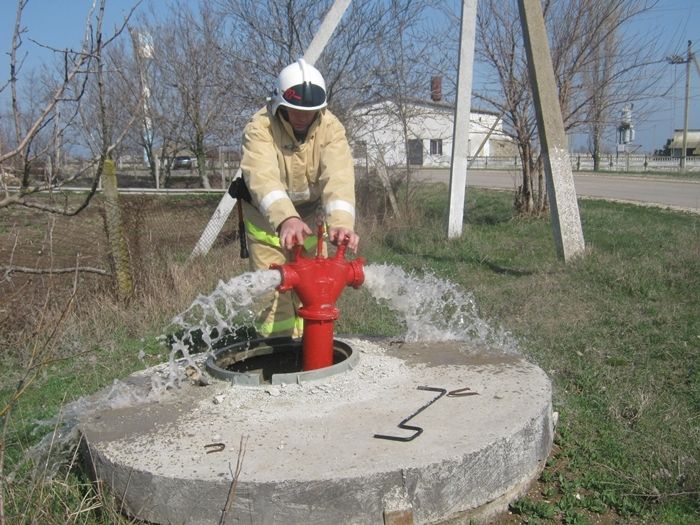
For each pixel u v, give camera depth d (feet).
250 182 12.53
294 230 11.41
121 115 59.77
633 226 39.42
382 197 44.68
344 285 12.19
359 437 9.55
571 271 26.11
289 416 10.39
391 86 45.73
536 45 27.22
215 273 25.50
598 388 14.64
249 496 8.48
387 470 8.59
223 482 8.55
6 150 15.56
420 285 14.58
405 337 14.66
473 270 28.91
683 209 50.65
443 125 75.20
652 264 25.70
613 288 23.38
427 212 48.52
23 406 14.56
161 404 11.25
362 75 45.19
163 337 18.86
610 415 13.20
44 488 10.01
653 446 11.82
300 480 8.43
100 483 9.57
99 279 23.75
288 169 13.41
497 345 14.12
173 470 8.90
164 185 96.43
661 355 16.62
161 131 86.63
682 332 18.34
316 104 12.60
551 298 22.15
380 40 44.78
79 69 11.97
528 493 10.34
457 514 9.12
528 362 12.73
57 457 10.94
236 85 46.16
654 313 20.27
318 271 11.83
